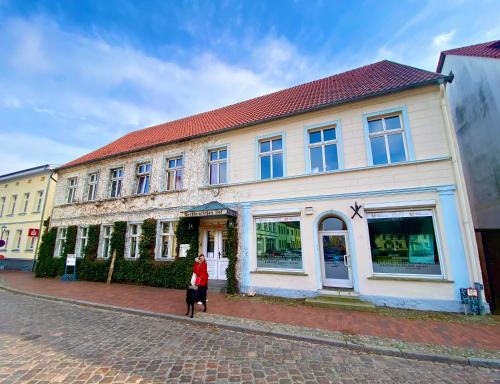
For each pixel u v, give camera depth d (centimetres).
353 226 838
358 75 1205
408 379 381
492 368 415
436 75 849
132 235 1306
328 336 529
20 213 2017
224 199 1082
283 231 948
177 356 444
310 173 936
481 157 1003
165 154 1305
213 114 1581
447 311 695
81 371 385
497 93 893
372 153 883
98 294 960
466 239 709
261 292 926
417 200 779
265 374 386
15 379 361
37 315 695
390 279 764
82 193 1538
